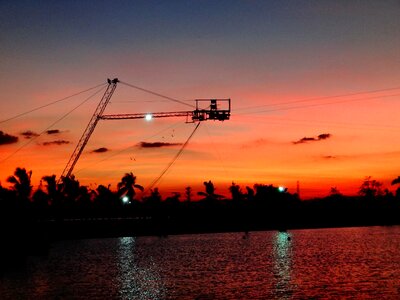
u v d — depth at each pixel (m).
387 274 61.97
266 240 131.62
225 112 85.50
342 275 61.41
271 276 61.56
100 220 148.75
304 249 101.62
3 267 74.38
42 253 89.31
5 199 87.50
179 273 66.19
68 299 47.88
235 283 56.12
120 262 80.44
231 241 129.12
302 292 49.62
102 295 49.88
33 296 49.59
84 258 87.00
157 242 127.50
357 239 130.12
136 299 47.69
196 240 134.38
